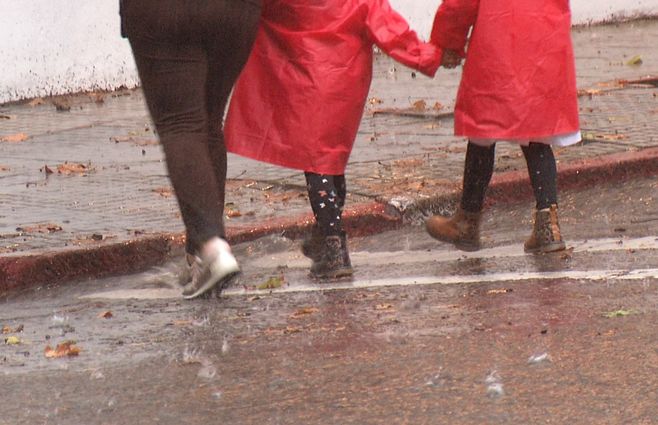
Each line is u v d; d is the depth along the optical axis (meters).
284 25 12.48
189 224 10.92
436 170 17.25
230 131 12.69
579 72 26.62
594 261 12.84
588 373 9.02
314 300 11.91
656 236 13.94
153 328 11.14
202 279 10.86
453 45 13.16
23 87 26.09
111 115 23.91
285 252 14.25
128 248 13.73
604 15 36.81
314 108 12.36
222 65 11.48
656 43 31.69
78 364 10.09
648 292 11.35
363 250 14.34
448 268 13.05
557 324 10.42
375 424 8.20
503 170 17.03
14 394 9.33
